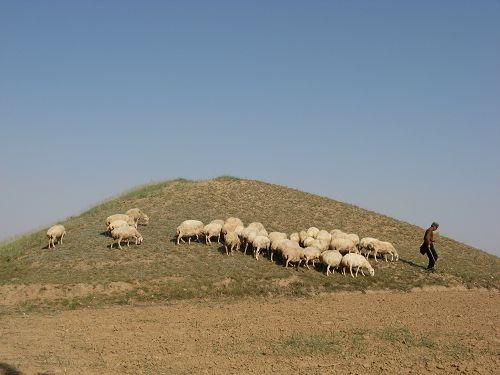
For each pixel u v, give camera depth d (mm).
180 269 26016
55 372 12750
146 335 16922
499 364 13648
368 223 39719
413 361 13898
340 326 18234
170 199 40562
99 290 23391
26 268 25703
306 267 28109
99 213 37969
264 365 13492
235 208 38812
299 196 44250
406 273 28875
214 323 18766
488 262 34219
